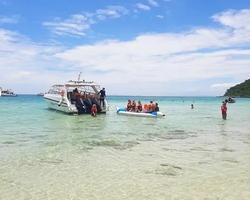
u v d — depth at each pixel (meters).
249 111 32.28
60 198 4.85
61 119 18.81
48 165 6.95
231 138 11.31
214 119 20.59
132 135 11.92
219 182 5.70
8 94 133.88
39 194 5.03
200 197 4.90
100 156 7.95
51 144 9.69
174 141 10.52
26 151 8.52
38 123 16.27
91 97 24.00
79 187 5.40
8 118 19.33
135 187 5.41
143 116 21.41
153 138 11.20
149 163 7.20
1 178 5.91
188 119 20.34
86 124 15.95
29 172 6.35
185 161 7.41
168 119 20.08
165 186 5.46
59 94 24.02
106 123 16.61
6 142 10.02
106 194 5.04
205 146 9.52
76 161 7.37
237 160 7.52
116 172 6.39
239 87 174.12
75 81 22.44
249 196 4.95
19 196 4.93
